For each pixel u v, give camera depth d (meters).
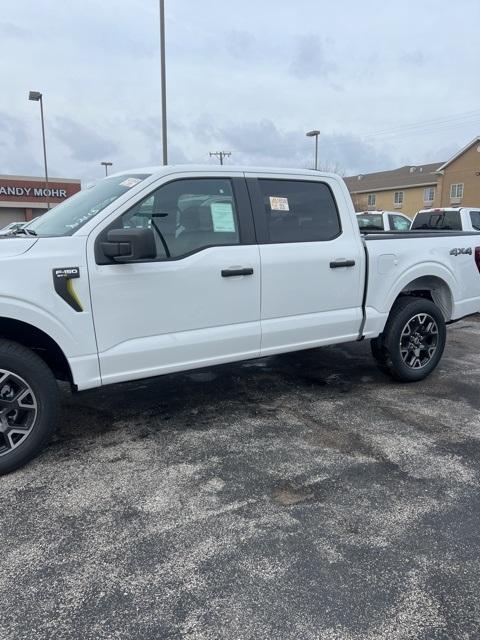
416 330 4.92
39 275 3.09
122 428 3.97
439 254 5.00
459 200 44.06
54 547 2.55
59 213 3.82
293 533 2.65
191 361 3.74
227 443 3.70
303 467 3.34
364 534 2.64
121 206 3.39
